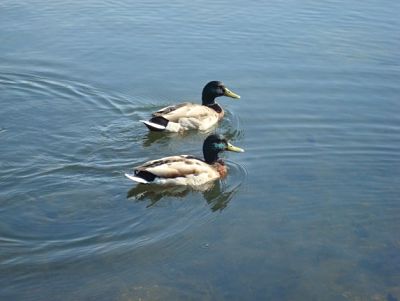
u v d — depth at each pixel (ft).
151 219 40.19
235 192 44.42
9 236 37.45
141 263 35.42
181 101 59.36
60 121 54.13
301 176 46.65
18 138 50.62
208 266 35.47
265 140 52.37
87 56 68.44
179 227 39.40
